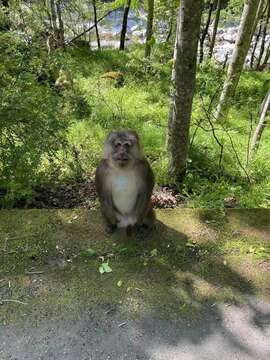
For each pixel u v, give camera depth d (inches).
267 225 69.2
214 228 67.9
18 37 92.0
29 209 73.4
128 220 64.9
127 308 52.6
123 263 59.9
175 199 82.3
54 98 83.4
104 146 58.6
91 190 84.9
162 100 139.4
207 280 57.3
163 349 47.5
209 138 109.4
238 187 86.4
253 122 133.6
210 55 209.5
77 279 56.9
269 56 261.3
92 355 46.7
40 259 60.4
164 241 64.4
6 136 78.7
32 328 49.7
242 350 47.7
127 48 254.4
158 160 94.0
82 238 64.6
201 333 49.6
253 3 117.9
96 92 144.9
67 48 180.7
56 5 177.3
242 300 54.3
